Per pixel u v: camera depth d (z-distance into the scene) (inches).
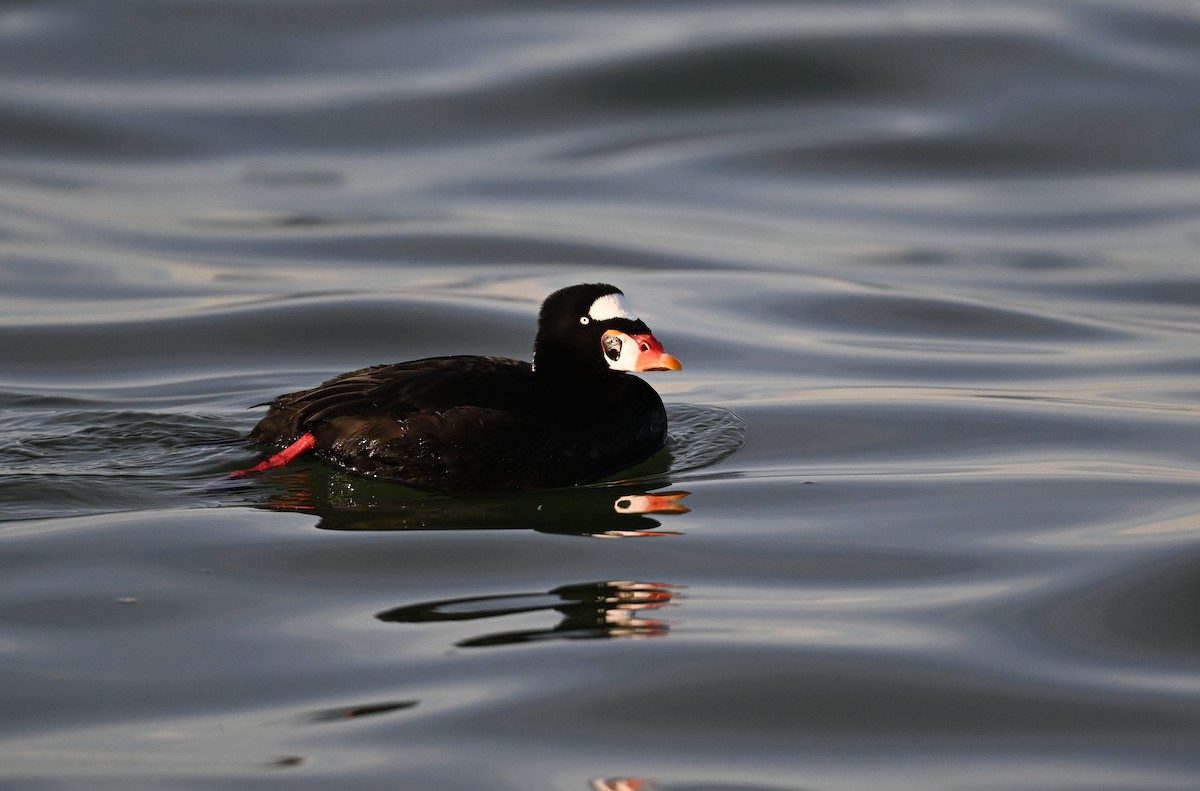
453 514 459.2
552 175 1012.5
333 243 885.8
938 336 732.7
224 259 855.1
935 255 881.5
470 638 363.3
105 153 1043.3
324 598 387.9
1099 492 481.7
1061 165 1020.5
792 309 774.5
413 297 768.9
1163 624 376.8
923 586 400.2
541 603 385.4
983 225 930.7
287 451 484.7
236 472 485.4
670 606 385.1
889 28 1198.9
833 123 1086.4
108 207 945.5
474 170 1021.8
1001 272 850.1
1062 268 855.7
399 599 387.9
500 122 1091.9
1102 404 603.2
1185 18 1230.3
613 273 836.6
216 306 756.0
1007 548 429.1
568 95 1121.4
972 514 460.4
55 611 377.4
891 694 338.0
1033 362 681.0
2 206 937.5
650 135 1076.5
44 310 749.9
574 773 302.0
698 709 329.4
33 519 445.7
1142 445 540.7
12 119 1080.8
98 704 329.4
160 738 313.9
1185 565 410.9
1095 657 358.3
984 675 347.3
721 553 425.1
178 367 661.3
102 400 597.9
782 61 1143.0
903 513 462.0
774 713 328.2
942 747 316.8
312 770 301.3
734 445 543.8
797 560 419.8
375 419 478.3
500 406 485.4
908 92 1121.4
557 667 347.6
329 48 1219.2
